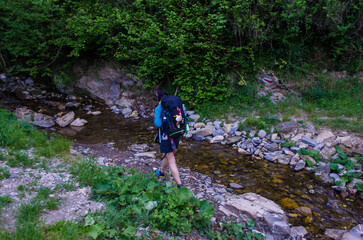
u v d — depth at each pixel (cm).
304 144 588
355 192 437
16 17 973
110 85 996
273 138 635
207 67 810
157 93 391
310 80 863
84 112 902
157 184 368
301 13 802
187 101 849
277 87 848
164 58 836
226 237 299
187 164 537
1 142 473
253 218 328
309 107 725
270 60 881
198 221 307
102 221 277
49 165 423
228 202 362
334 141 575
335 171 504
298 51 892
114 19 886
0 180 349
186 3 839
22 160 420
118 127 762
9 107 843
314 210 391
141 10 889
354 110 693
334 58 895
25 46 998
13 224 261
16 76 1113
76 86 1046
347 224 360
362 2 827
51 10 948
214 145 645
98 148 585
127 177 389
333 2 809
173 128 359
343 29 826
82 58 1061
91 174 386
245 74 855
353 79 868
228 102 818
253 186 456
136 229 283
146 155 551
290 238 315
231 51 806
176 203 310
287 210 387
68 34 964
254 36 798
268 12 812
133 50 883
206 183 451
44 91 1060
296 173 510
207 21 779
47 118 779
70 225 265
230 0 778
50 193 332
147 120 832
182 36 747
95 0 942
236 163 549
